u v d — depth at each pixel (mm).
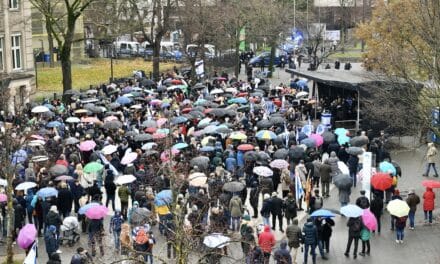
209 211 27078
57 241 24609
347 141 37156
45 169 29578
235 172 29922
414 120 36469
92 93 50469
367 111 38906
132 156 30781
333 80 44469
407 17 38781
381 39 49781
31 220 28391
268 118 40938
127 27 71312
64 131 38062
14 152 27703
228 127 37188
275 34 72938
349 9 91500
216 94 50469
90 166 30344
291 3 84562
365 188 29328
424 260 25375
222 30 69562
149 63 79625
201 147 34000
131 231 24281
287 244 24672
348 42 90500
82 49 82312
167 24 62688
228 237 20719
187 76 64375
